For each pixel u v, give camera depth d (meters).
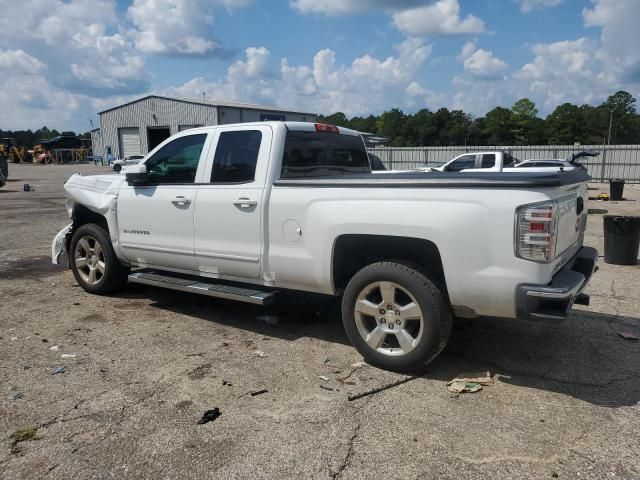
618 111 125.25
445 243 3.86
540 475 2.94
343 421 3.50
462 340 4.94
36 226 12.64
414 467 3.02
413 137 133.38
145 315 5.71
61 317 5.63
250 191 4.83
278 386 4.00
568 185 3.93
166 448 3.20
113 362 4.45
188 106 53.19
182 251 5.42
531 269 3.64
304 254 4.55
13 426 3.44
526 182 3.63
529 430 3.39
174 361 4.46
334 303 6.11
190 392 3.91
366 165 6.20
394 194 4.08
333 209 4.33
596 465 3.03
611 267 8.18
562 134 123.25
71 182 6.74
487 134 129.38
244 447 3.21
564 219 4.02
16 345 4.82
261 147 4.88
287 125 4.98
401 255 4.46
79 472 2.98
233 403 3.74
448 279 3.89
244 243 4.91
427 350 4.04
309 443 3.25
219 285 5.26
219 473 2.97
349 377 4.16
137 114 56.44
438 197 3.91
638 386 4.00
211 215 5.11
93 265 6.46
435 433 3.36
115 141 59.12
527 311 3.68
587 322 5.45
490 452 3.15
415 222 3.95
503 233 3.68
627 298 6.37
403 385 4.04
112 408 3.67
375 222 4.11
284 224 4.64
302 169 5.11
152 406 3.70
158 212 5.57
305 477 2.94
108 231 6.38
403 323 4.14
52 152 70.38
